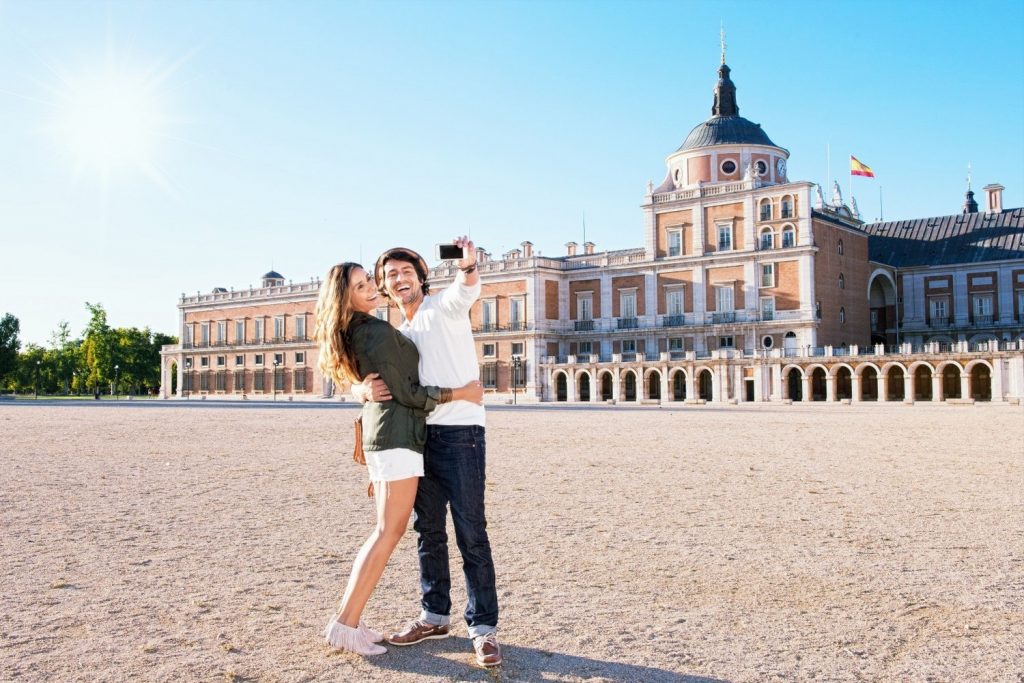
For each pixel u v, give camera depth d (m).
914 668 5.50
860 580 7.77
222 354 107.44
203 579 7.88
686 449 21.03
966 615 6.68
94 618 6.64
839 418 36.22
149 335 136.12
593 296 80.56
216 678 5.38
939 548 9.12
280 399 94.50
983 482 14.30
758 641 6.06
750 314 69.31
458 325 6.24
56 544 9.41
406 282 6.42
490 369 82.69
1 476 15.57
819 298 67.56
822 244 68.50
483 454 6.21
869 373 63.84
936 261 76.12
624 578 7.89
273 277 107.44
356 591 5.96
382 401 6.01
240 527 10.45
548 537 9.80
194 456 19.50
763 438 24.59
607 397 76.00
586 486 14.12
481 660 5.58
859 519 10.85
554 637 6.20
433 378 6.20
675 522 10.73
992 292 72.75
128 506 12.05
